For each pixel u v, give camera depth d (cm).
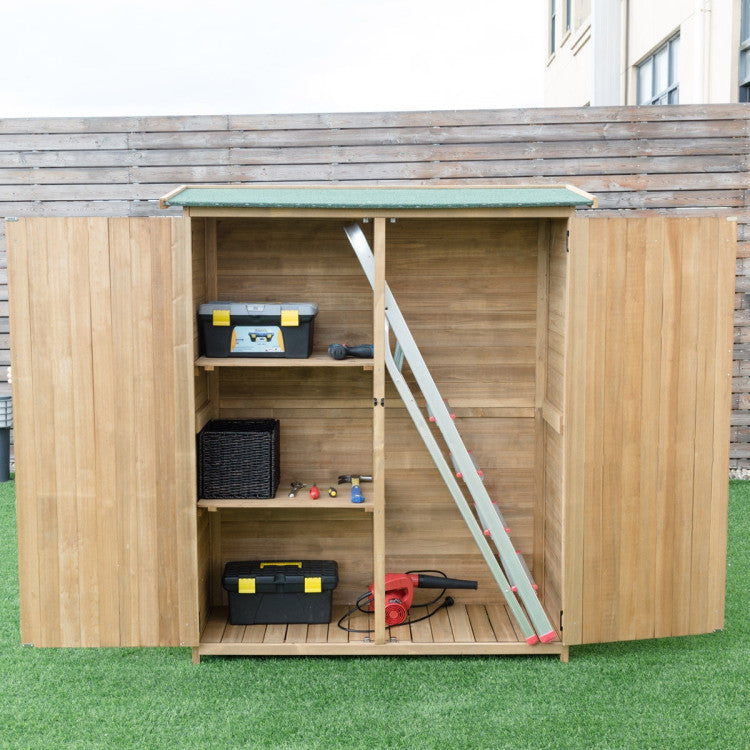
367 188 383
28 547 357
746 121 605
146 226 344
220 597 412
